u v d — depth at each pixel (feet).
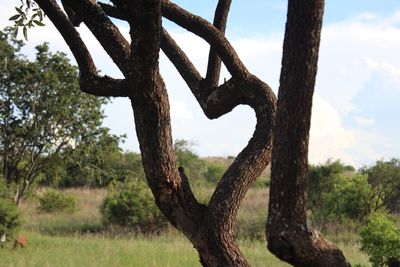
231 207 16.80
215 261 16.58
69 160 77.30
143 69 16.03
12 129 75.36
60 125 76.48
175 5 19.34
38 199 106.32
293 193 13.08
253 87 18.35
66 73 74.90
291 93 13.11
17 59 74.13
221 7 20.52
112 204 87.20
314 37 13.10
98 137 78.59
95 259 55.31
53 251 60.59
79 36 17.75
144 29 15.44
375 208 82.84
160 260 55.67
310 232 13.20
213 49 19.65
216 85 19.79
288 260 13.30
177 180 16.81
